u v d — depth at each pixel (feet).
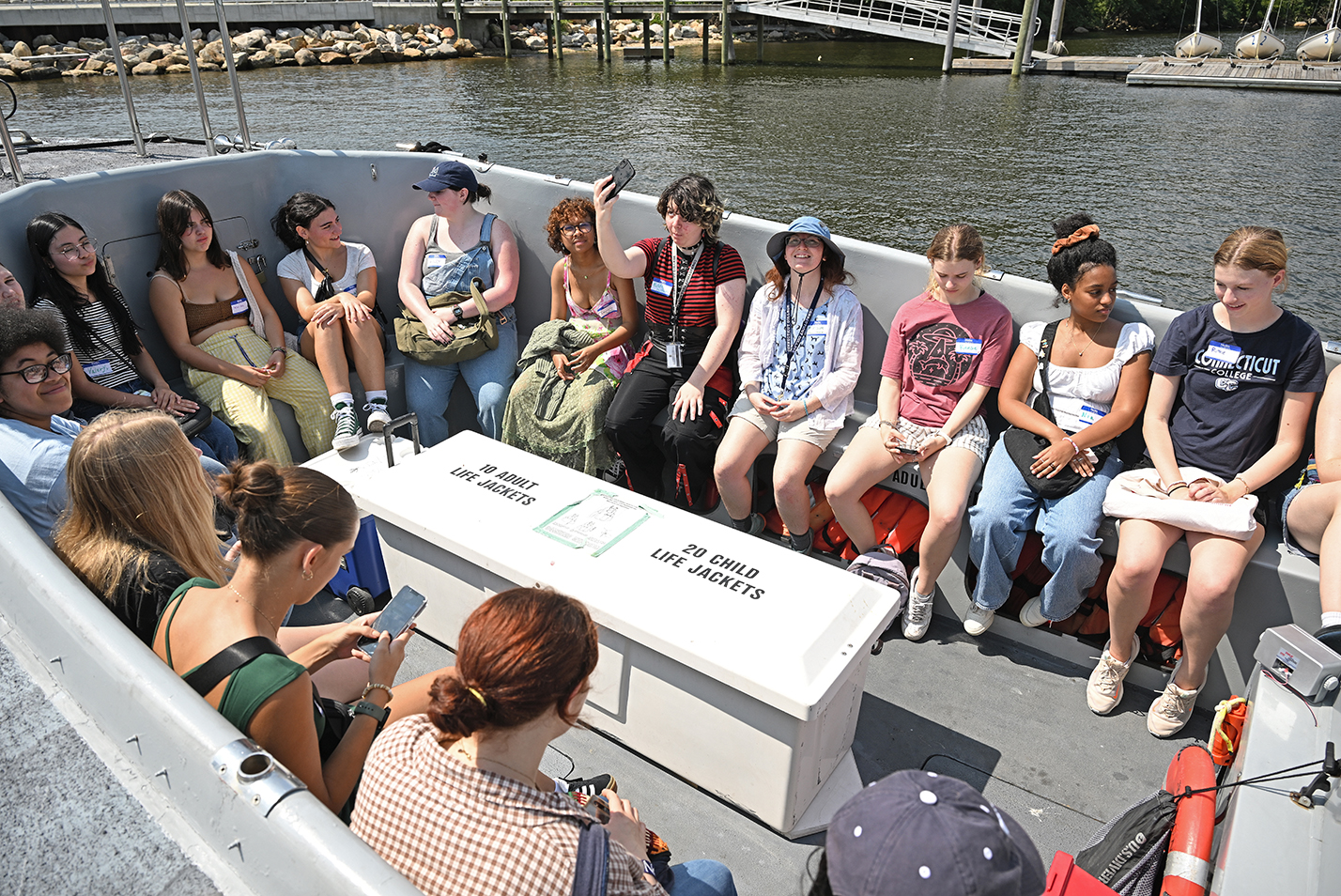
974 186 42.50
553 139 52.54
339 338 11.29
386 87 72.49
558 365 11.07
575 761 7.53
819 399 9.63
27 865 3.55
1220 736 6.46
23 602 4.48
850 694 6.95
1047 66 80.64
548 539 7.49
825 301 9.93
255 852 3.34
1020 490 8.66
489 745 3.92
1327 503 7.58
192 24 87.66
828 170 45.68
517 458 8.75
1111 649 8.24
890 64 90.12
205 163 11.86
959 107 62.95
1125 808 7.45
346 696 6.29
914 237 36.06
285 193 12.69
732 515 10.23
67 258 9.57
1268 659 5.95
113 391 9.92
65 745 4.08
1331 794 4.96
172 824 3.72
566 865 3.70
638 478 11.03
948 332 9.45
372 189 13.07
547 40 106.22
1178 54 91.61
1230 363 8.20
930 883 3.02
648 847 5.30
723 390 10.68
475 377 11.89
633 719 7.20
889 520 9.78
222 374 10.87
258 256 12.61
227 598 4.85
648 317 10.86
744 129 56.03
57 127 45.96
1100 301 8.54
